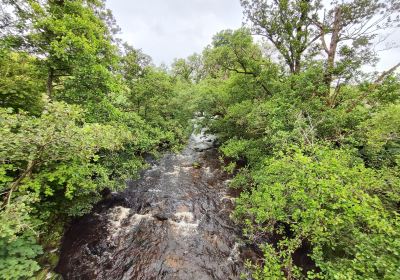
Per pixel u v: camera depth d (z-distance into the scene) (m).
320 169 4.49
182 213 9.05
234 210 9.16
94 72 8.10
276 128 8.59
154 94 15.45
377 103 8.71
